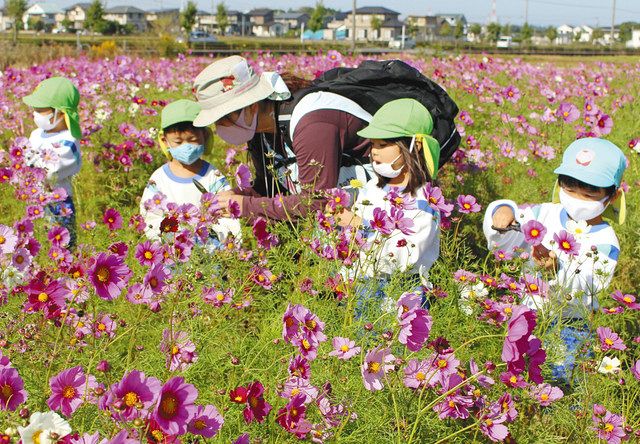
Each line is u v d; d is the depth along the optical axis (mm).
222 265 3197
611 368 2947
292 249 3496
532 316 2254
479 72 13016
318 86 3699
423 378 2467
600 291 3281
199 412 1922
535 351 2547
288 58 14781
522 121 7688
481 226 5145
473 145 6266
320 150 3482
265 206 3447
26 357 2508
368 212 3361
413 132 3273
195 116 4035
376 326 2842
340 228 3348
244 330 3178
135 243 3887
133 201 5637
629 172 6500
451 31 122062
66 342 2584
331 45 48750
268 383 2609
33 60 24234
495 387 2809
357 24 144500
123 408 1769
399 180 3377
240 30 155000
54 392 1984
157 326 3053
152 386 1803
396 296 2975
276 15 164500
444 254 3475
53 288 2434
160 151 6656
